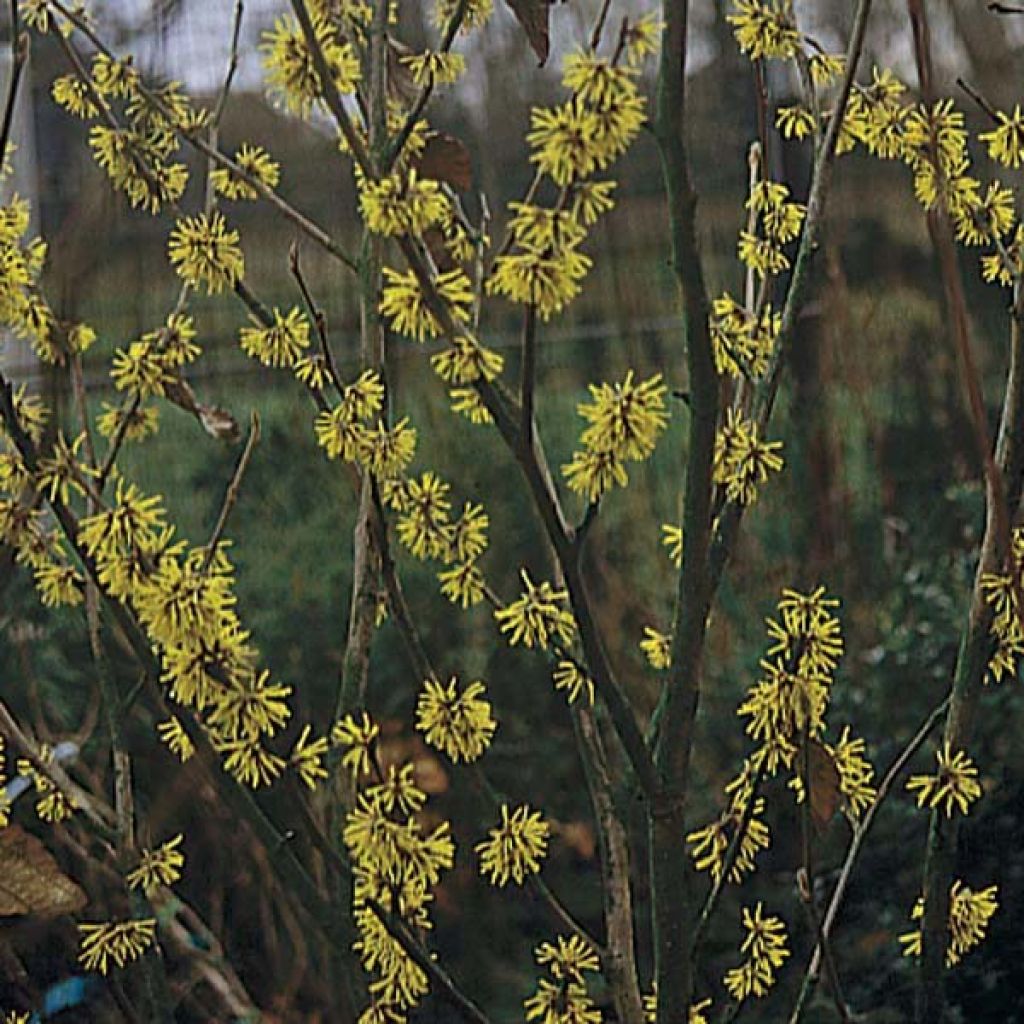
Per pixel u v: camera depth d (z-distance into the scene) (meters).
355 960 1.33
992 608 1.39
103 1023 2.95
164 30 2.50
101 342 4.24
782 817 4.07
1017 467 1.39
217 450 4.90
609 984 1.42
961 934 1.48
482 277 1.29
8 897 1.69
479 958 4.10
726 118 5.88
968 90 1.45
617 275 5.37
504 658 4.58
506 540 4.77
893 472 5.55
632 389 1.19
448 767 4.35
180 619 1.20
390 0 1.39
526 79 5.99
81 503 2.88
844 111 1.37
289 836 1.29
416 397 5.00
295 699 4.41
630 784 1.39
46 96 4.00
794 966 3.82
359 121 1.49
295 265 1.37
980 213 1.46
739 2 1.44
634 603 4.84
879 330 5.80
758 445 1.29
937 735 4.03
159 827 3.62
